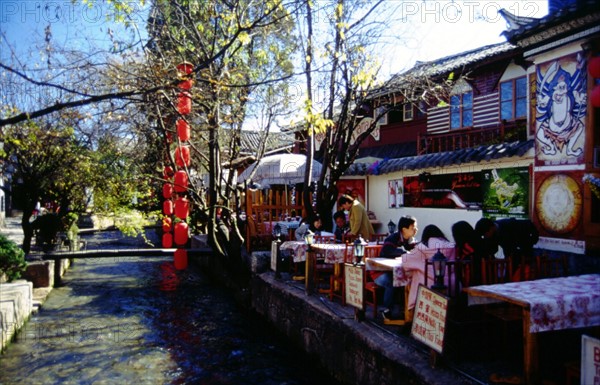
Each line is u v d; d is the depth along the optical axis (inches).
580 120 296.7
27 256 546.9
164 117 475.5
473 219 461.7
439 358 195.2
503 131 468.8
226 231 535.8
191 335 364.8
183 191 444.5
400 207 571.8
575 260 301.1
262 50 435.2
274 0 287.3
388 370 213.8
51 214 621.6
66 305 456.1
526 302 168.1
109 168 556.4
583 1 263.4
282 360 310.0
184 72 266.2
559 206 313.1
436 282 205.8
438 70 525.7
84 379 282.2
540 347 213.8
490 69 521.3
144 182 570.9
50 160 541.6
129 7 311.1
